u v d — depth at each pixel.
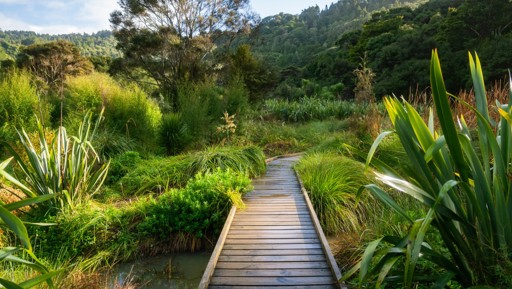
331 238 4.99
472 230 2.21
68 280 3.52
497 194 2.07
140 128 9.07
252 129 13.09
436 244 3.11
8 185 5.53
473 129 5.62
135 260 4.68
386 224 4.04
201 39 22.19
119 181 6.79
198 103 10.40
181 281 4.09
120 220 5.05
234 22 24.98
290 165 9.36
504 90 5.94
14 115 8.05
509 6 27.44
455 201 2.22
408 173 2.40
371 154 2.11
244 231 4.52
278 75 25.19
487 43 25.69
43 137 4.89
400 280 2.43
